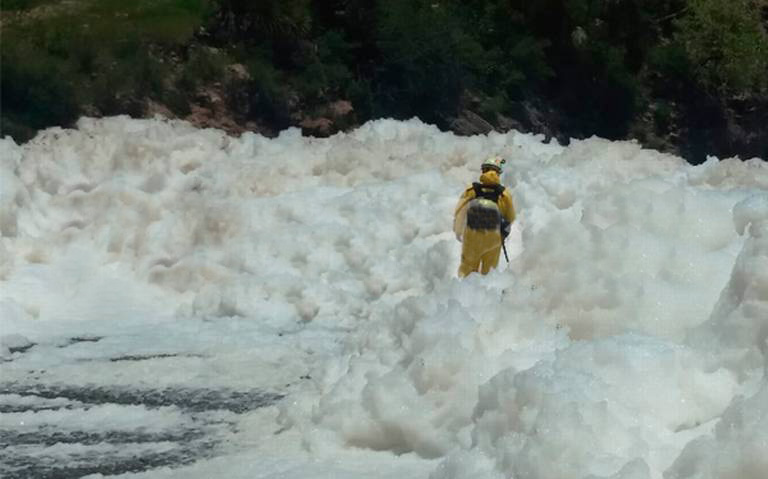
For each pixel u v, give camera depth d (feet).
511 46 151.23
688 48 161.48
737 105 161.58
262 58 132.26
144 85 124.26
